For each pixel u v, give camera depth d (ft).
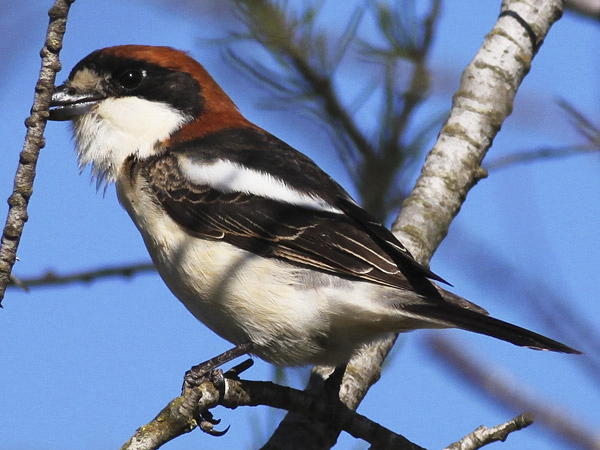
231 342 29.71
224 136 31.04
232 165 29.71
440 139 33.63
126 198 30.45
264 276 27.91
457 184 32.83
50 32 21.25
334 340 27.96
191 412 22.85
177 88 31.96
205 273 28.45
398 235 31.71
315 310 27.48
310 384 29.53
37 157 21.25
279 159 30.32
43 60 21.26
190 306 29.27
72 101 31.83
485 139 33.40
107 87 31.91
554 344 23.44
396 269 27.30
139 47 32.76
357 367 29.78
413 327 27.09
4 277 21.02
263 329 28.02
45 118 21.27
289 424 27.35
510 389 23.24
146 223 29.68
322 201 29.04
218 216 28.76
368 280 27.25
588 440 21.59
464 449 23.24
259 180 29.32
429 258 31.53
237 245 28.45
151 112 31.48
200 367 27.68
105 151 31.40
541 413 22.44
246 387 25.13
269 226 28.37
